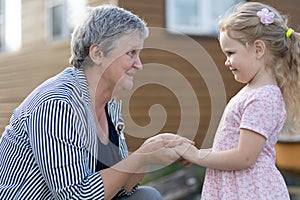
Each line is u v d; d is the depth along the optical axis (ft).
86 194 6.58
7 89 15.31
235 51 7.40
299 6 25.00
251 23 7.29
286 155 14.93
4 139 7.09
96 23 7.02
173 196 15.80
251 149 7.07
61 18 21.86
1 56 25.08
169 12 21.29
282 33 7.39
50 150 6.57
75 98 6.91
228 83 23.04
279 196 7.24
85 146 6.85
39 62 22.34
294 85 7.51
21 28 24.52
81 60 7.17
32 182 6.82
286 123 7.78
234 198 7.23
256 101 7.17
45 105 6.69
